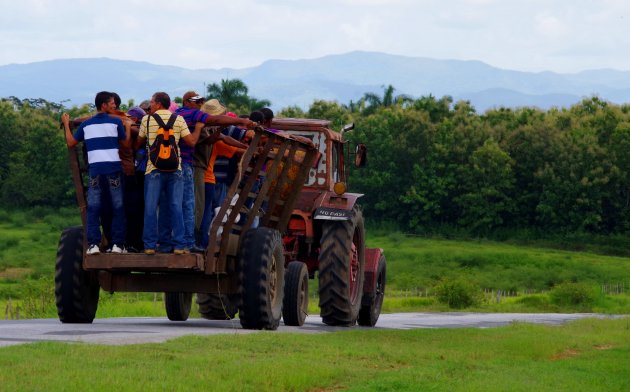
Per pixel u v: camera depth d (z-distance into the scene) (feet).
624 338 169.58
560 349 140.87
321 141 160.76
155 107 117.29
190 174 118.93
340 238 153.38
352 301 160.25
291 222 159.33
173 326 137.80
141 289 128.16
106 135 119.24
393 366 101.24
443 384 88.79
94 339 98.89
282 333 115.55
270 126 144.97
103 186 119.75
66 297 129.59
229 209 124.88
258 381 78.89
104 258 119.65
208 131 122.11
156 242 119.03
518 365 113.19
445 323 227.20
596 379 103.81
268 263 127.65
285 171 137.08
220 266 123.34
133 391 68.39
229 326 143.23
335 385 85.56
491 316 304.30
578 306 513.45
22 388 66.23
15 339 100.37
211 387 73.51
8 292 538.06
